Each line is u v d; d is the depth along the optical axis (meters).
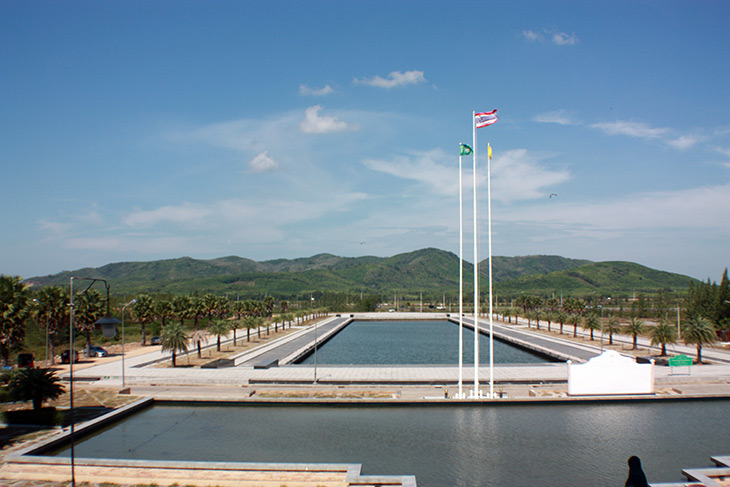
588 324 109.12
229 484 32.22
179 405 53.41
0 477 33.38
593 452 38.50
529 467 35.62
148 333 118.31
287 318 143.75
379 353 102.25
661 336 81.38
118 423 46.88
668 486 29.53
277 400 52.69
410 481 30.66
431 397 52.84
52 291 79.38
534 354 98.62
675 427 44.47
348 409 50.72
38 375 47.94
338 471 32.41
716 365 73.81
